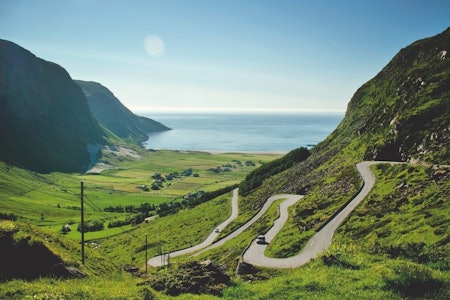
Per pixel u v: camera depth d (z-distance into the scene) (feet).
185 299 73.26
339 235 220.64
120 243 535.19
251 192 610.65
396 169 296.71
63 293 68.59
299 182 474.08
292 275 87.66
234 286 85.05
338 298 68.28
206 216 551.18
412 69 488.02
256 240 270.46
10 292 66.44
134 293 73.36
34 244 87.61
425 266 80.94
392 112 426.10
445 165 255.09
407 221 183.83
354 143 465.47
